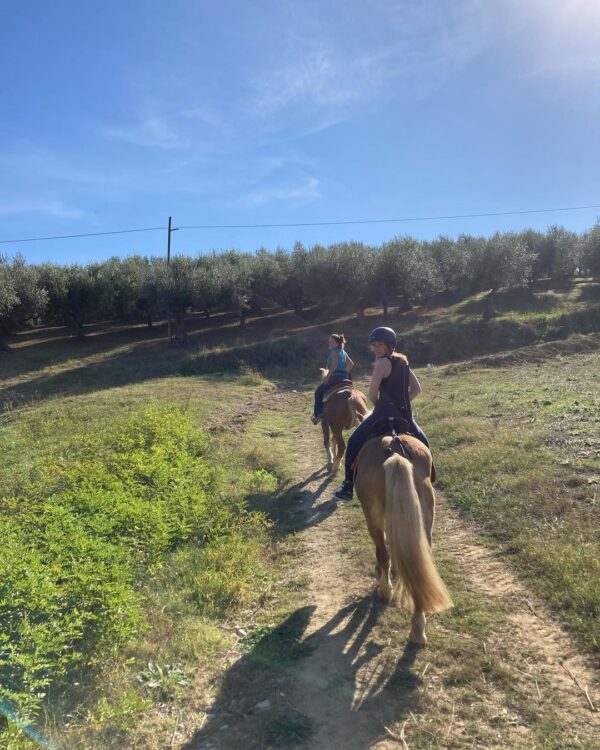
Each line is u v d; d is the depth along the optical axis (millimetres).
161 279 28969
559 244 37844
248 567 5703
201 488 7926
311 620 4742
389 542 3906
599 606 4215
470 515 6625
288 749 3275
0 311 26641
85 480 7566
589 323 28078
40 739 3199
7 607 4070
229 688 3867
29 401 19562
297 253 34000
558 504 6234
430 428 10828
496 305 34438
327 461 9883
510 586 4926
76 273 31766
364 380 21391
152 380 21641
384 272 30891
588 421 9758
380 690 3744
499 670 3801
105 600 4348
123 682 3842
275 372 23938
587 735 3207
